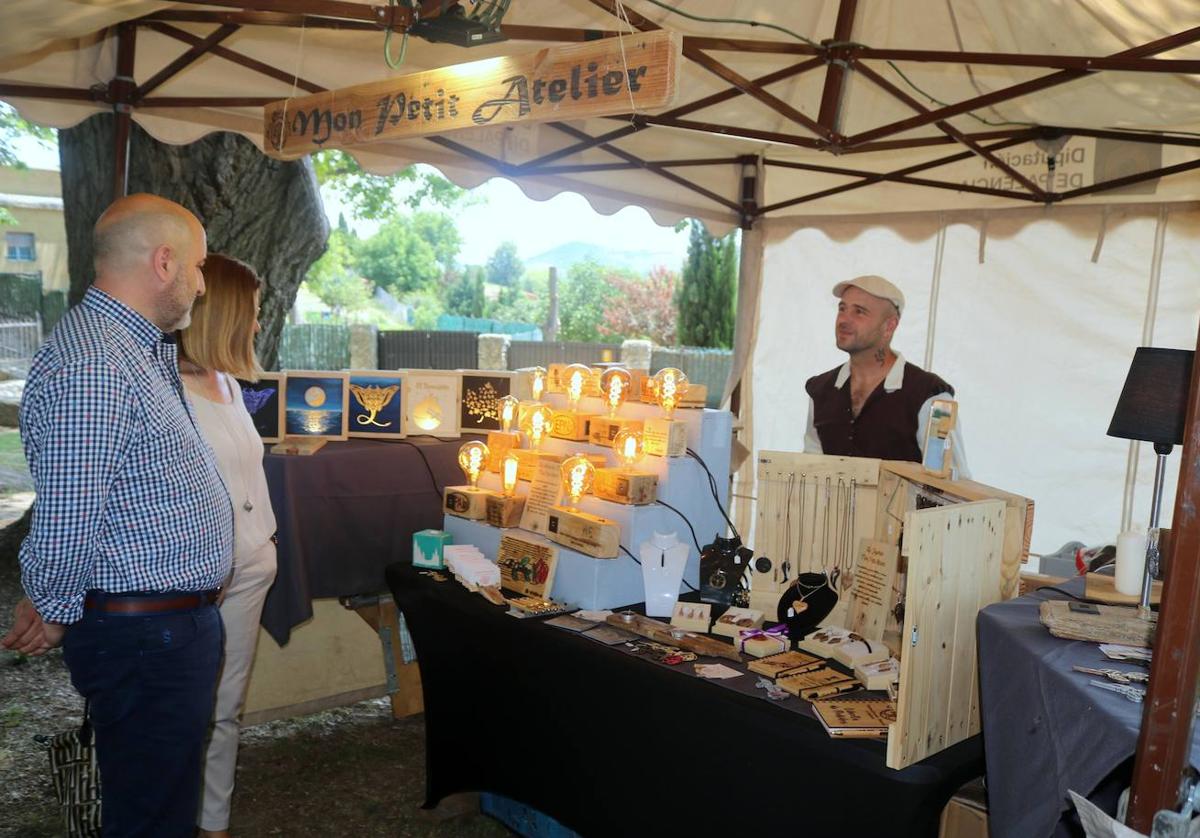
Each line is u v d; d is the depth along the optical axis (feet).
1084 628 5.62
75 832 7.96
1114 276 14.12
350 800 10.43
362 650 12.66
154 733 6.45
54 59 10.90
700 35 10.68
